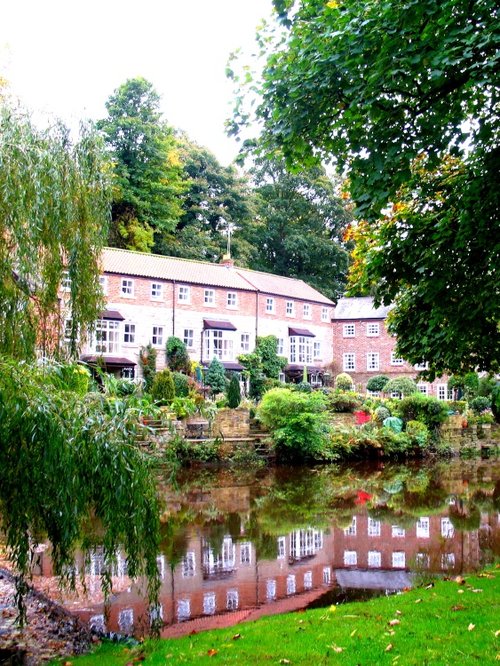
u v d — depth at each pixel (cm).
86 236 916
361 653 525
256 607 812
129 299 3216
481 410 3334
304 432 2350
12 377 526
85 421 552
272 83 799
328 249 5466
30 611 757
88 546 648
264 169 5700
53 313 884
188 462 2228
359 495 1717
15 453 521
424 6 648
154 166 4406
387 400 3066
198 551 1106
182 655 566
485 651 510
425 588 766
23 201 785
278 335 3994
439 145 746
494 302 809
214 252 4962
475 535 1224
